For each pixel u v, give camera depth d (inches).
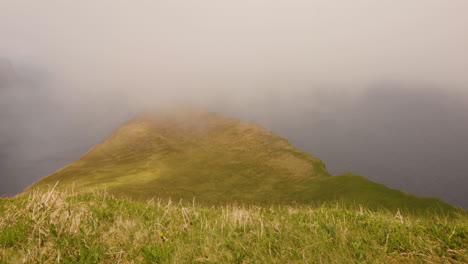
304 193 1833.2
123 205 264.7
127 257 162.1
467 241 167.9
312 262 147.9
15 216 213.2
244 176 2598.4
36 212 221.1
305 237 171.0
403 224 193.0
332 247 158.7
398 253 159.0
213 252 161.0
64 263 154.6
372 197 1217.4
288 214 229.3
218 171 2753.4
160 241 180.2
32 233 181.3
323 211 237.0
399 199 1098.7
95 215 221.6
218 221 213.0
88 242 173.9
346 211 236.8
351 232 183.3
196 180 2524.6
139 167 3016.7
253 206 258.1
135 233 187.2
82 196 290.8
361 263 145.6
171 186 2331.4
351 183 1545.3
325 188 1756.9
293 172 2576.3
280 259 151.6
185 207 263.1
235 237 181.5
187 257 158.2
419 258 152.6
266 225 194.7
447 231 181.6
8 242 175.9
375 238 174.6
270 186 2246.6
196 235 185.5
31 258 156.7
